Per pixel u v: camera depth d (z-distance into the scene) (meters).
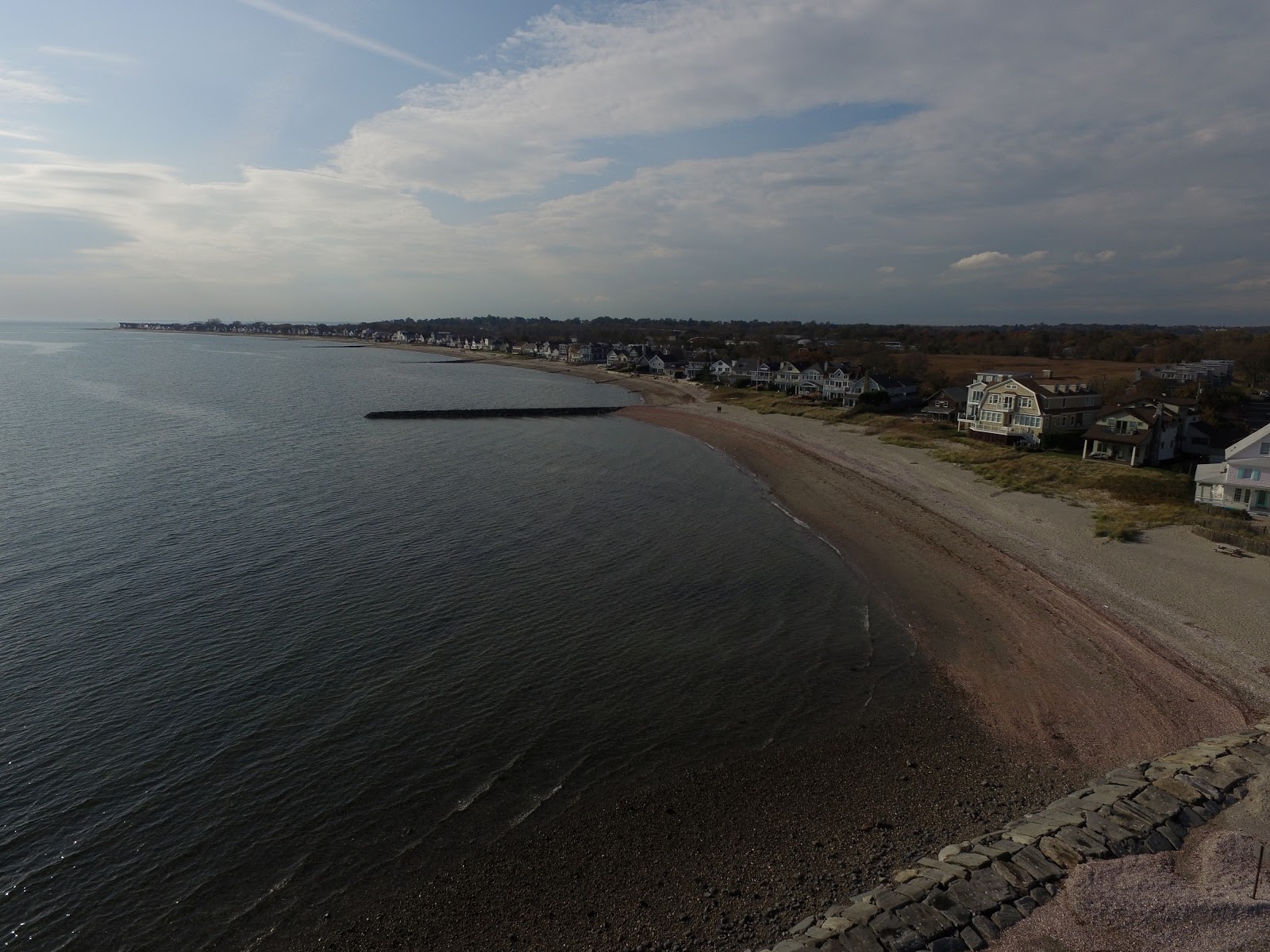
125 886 14.96
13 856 15.70
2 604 28.64
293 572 32.34
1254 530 35.47
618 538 38.28
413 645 25.53
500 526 40.09
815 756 19.30
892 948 12.43
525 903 14.51
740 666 24.22
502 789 17.95
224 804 17.36
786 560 34.91
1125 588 29.75
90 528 38.66
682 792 17.89
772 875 15.12
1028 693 22.22
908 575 32.59
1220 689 22.06
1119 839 14.96
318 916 14.23
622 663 24.38
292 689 22.48
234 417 84.25
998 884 13.86
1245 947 12.13
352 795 17.73
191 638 25.88
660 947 13.32
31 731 20.19
